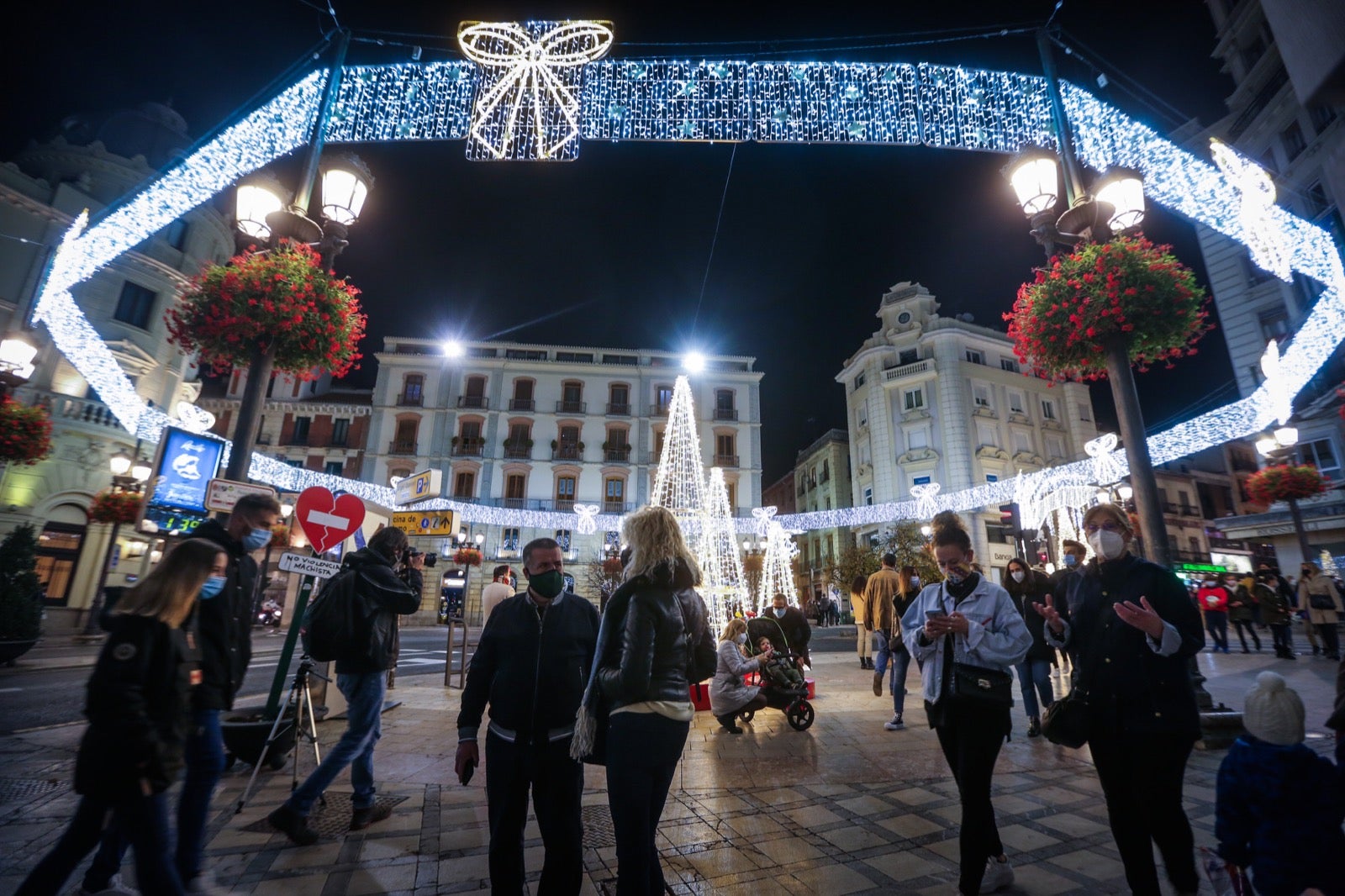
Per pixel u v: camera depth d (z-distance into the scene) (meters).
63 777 4.52
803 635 8.49
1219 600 12.58
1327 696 7.16
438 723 6.52
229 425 37.00
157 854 2.29
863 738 5.89
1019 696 8.20
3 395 10.24
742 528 37.50
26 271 19.62
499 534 36.94
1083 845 3.36
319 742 5.55
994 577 33.78
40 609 10.66
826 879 2.98
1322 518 18.52
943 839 3.46
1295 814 1.88
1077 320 5.89
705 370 41.53
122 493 16.52
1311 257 14.95
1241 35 19.69
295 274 6.09
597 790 4.49
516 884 2.50
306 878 2.97
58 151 21.73
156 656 2.39
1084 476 22.19
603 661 2.50
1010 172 6.65
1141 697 2.58
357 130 8.31
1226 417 16.83
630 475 39.47
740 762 5.05
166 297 22.70
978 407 36.69
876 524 38.78
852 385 43.28
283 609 25.08
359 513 5.18
